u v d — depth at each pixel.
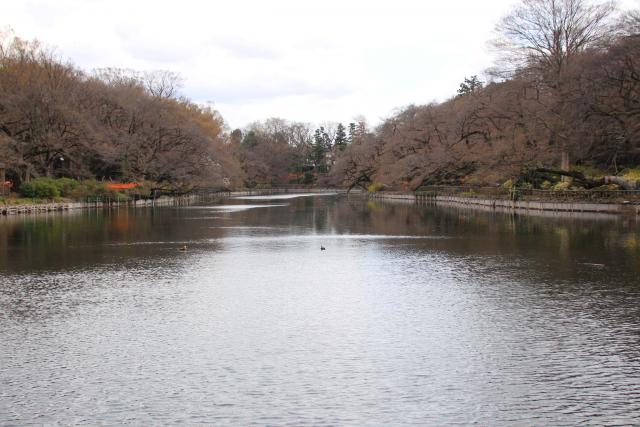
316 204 105.75
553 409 13.84
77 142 87.69
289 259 34.84
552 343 18.28
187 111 136.62
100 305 23.00
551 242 41.62
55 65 93.06
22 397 14.51
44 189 82.56
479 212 76.62
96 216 71.12
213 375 15.86
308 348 17.94
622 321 20.55
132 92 106.75
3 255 36.25
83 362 16.77
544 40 76.62
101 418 13.48
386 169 119.31
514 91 78.75
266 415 13.63
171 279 28.38
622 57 61.50
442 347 17.97
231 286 26.67
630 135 65.00
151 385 15.22
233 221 64.56
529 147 79.25
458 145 98.81
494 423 13.23
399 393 14.75
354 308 22.56
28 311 22.08
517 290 25.52
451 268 31.25
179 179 108.50
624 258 33.78
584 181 72.00
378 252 37.78
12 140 78.06
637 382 15.29
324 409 13.92
